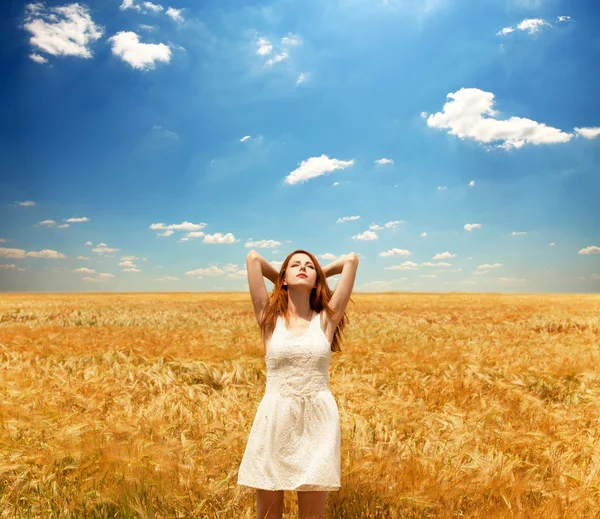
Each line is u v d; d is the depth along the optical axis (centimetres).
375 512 365
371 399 649
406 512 364
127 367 920
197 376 881
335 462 300
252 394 729
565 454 460
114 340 1323
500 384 750
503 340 1466
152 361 1002
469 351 1199
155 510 366
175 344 1225
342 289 351
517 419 589
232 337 1438
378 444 466
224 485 395
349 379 796
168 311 2870
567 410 629
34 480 403
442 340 1408
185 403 627
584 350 1227
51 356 1073
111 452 423
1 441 471
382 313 2647
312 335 325
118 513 362
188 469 415
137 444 432
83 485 391
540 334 1653
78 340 1320
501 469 415
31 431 505
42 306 3556
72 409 594
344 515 363
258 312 347
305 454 304
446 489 380
